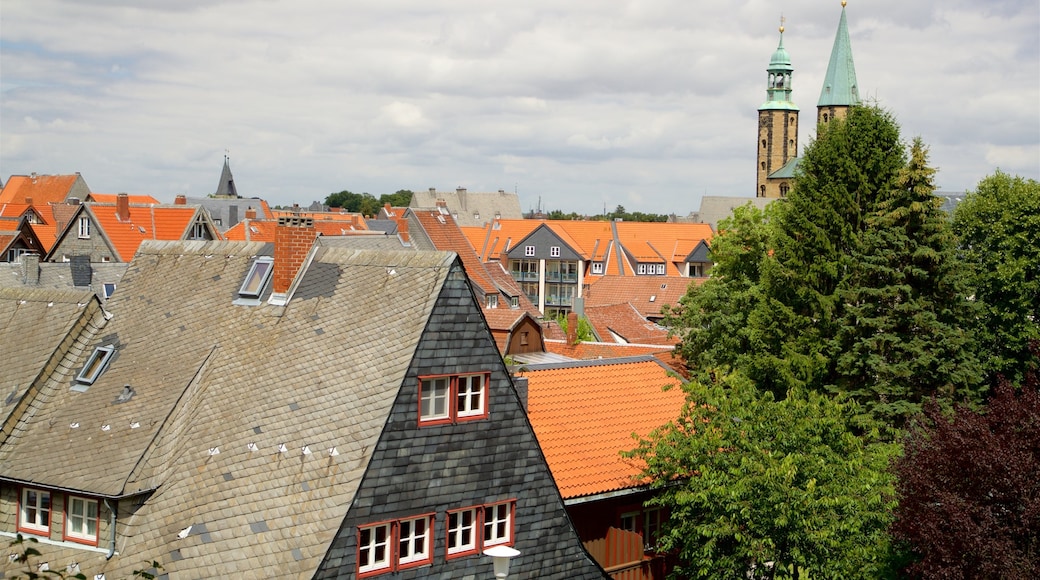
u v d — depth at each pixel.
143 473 31.44
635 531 40.16
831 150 63.22
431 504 31.81
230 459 31.14
